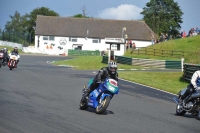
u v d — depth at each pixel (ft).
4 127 27.66
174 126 33.65
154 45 184.24
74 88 59.26
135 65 137.80
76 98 47.98
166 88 70.18
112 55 150.51
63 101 44.32
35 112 35.04
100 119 33.94
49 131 27.17
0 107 36.70
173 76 93.71
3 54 98.73
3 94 46.52
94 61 160.25
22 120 30.73
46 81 67.41
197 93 38.01
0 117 31.42
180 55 161.68
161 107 46.88
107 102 36.09
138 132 29.40
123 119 35.06
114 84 35.99
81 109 39.22
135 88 67.10
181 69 127.24
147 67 134.41
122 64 143.02
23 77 72.23
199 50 168.45
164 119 37.35
